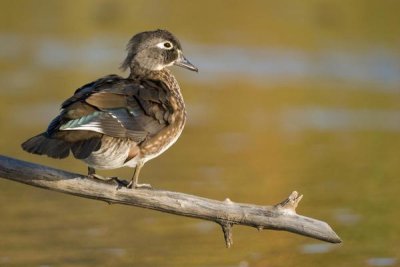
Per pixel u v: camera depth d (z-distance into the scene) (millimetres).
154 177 15969
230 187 15391
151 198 9453
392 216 14195
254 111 20562
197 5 29047
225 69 23875
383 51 24516
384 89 22375
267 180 15844
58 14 28922
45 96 21234
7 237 13461
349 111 20609
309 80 23125
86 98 9047
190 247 13109
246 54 24859
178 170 16375
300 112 20500
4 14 28859
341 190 15367
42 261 12508
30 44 26125
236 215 9414
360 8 27391
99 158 9211
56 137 8711
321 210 14461
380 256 12719
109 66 24344
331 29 26266
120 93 9320
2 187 15992
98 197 9461
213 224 14195
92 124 8898
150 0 29641
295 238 13602
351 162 16984
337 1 28016
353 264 12445
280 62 24094
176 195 9477
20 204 15031
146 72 10633
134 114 9289
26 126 18891
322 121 19859
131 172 16344
